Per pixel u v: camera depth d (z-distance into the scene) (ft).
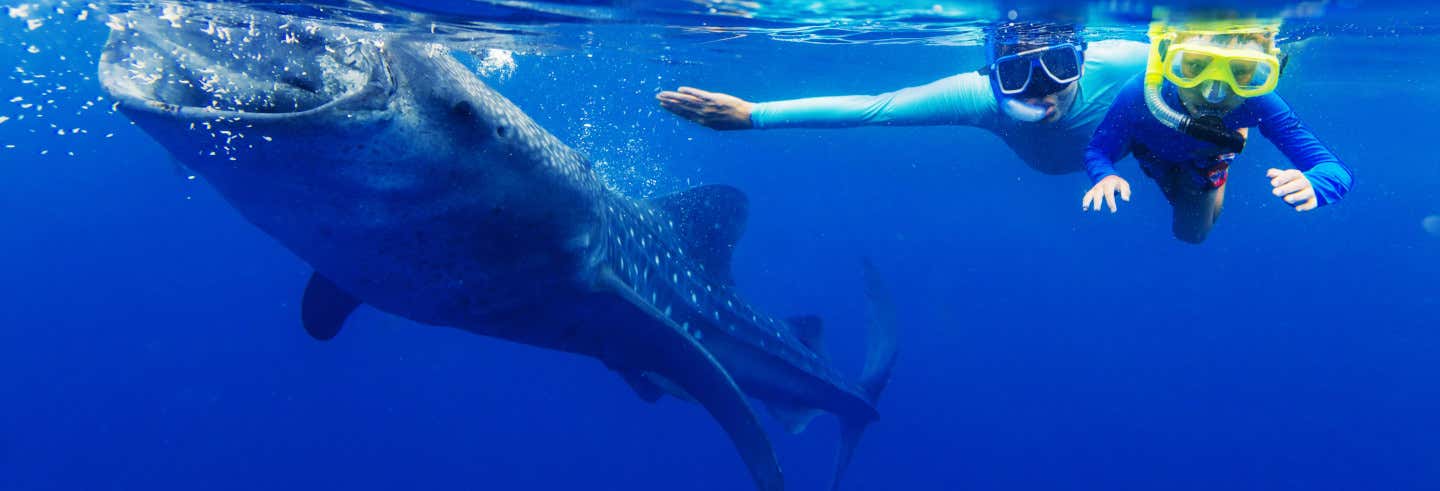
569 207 13.92
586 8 28.55
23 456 100.22
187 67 10.36
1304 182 13.29
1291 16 28.58
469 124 11.18
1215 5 25.71
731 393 17.49
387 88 9.96
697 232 22.50
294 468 93.86
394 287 13.69
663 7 29.25
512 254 13.48
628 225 18.60
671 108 19.11
